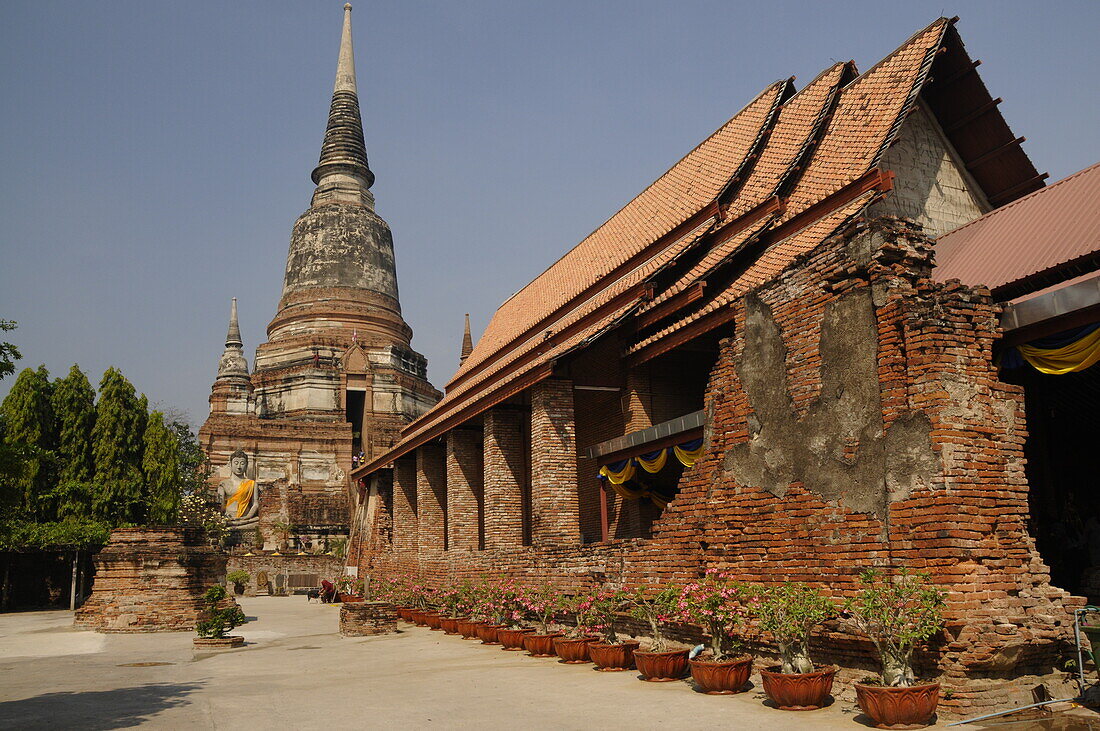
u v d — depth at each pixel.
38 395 40.00
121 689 14.41
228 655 19.95
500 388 23.45
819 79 21.05
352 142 69.31
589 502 24.08
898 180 18.03
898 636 9.51
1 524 16.19
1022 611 10.00
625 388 21.23
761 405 13.23
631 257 24.27
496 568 22.78
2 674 17.08
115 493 40.06
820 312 12.33
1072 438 16.48
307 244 65.75
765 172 20.62
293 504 55.84
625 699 11.38
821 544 11.73
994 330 11.31
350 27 72.44
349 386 61.25
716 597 12.15
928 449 10.41
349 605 23.81
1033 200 15.22
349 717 10.95
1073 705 9.62
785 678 10.20
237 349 64.12
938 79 18.31
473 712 10.98
